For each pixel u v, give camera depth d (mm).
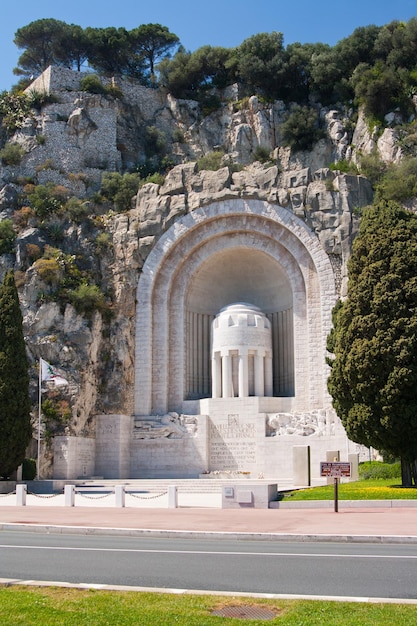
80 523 22109
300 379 49375
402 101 63000
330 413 46125
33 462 43969
